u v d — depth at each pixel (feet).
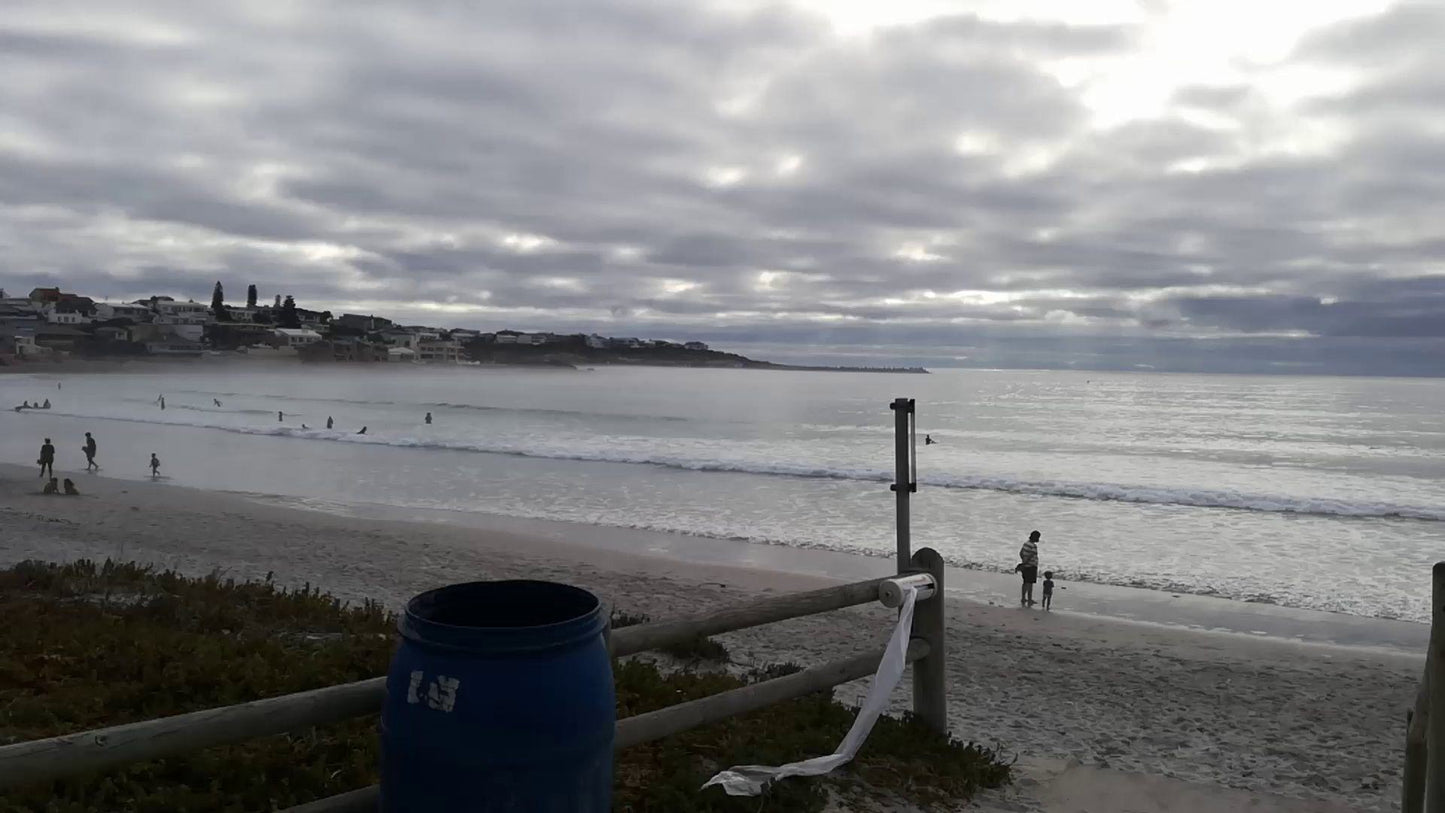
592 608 9.78
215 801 12.28
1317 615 54.54
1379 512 97.09
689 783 14.05
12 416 234.38
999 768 17.84
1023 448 179.32
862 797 15.47
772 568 65.82
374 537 70.95
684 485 116.06
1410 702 35.01
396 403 321.52
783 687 15.08
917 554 18.01
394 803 8.87
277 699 9.52
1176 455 167.32
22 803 11.56
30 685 17.53
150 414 246.47
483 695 8.53
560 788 8.74
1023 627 47.93
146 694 16.81
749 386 578.25
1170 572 67.46
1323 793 22.65
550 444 173.37
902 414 17.49
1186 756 25.61
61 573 32.58
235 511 83.87
